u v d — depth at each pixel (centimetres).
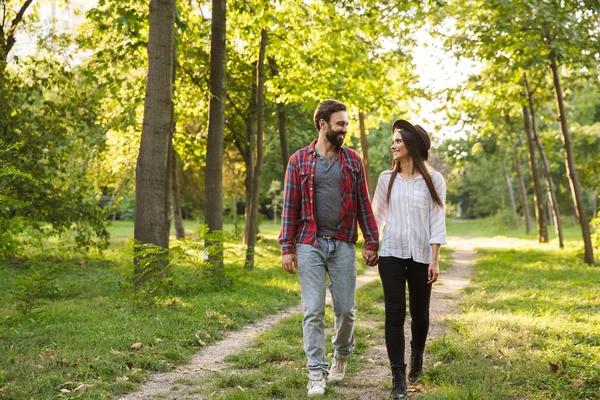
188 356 588
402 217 469
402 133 479
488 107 2250
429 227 472
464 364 512
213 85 1301
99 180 2338
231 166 3152
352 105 1762
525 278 1259
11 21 1677
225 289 1042
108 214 1606
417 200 468
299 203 479
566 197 4888
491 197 6812
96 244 1600
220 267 1106
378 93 1920
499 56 1573
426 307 479
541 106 2414
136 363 536
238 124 2214
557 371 486
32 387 442
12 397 423
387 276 465
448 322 741
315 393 443
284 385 470
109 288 1059
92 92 1738
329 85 1658
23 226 744
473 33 1692
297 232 478
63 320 720
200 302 879
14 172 658
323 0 1583
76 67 1783
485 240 3297
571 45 1487
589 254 1614
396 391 443
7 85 1435
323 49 1645
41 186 1459
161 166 1005
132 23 1224
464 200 8750
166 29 1007
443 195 473
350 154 479
